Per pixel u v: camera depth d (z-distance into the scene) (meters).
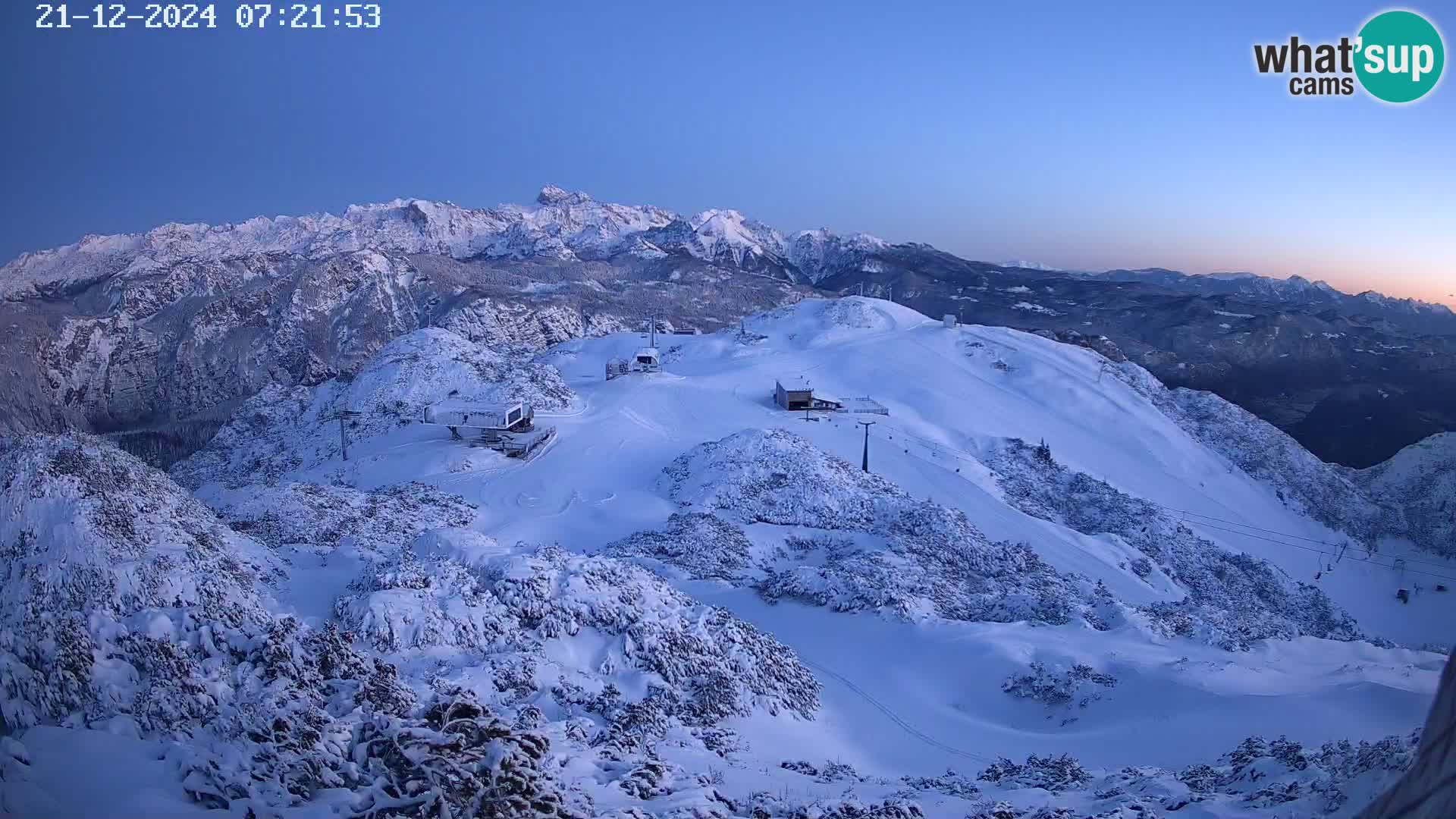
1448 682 5.25
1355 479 123.69
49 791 12.57
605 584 34.72
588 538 60.62
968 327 144.50
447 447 82.75
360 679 21.33
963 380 120.88
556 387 102.69
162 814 12.38
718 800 18.70
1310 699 29.67
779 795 21.27
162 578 29.17
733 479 69.44
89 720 16.70
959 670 36.41
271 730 15.83
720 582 49.41
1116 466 102.38
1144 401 121.62
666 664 31.09
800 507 66.25
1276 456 116.62
